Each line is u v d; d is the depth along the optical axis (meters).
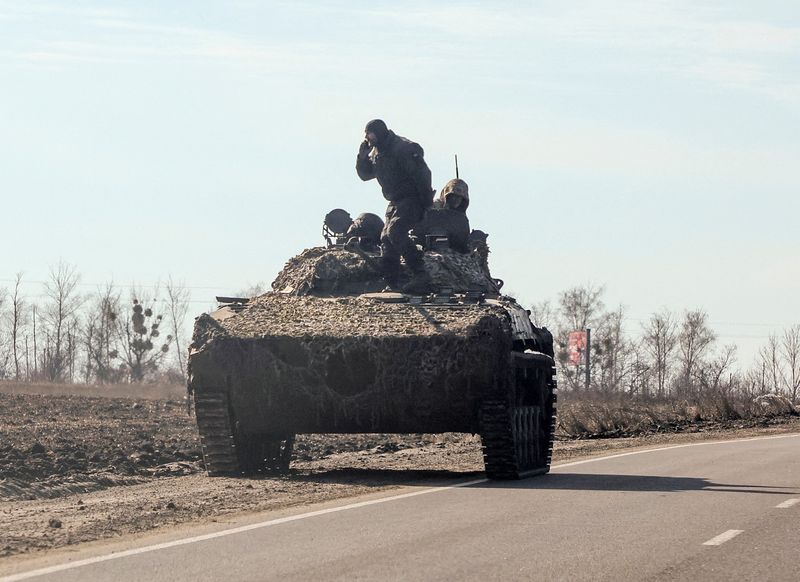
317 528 39.56
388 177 68.19
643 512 44.59
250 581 29.56
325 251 72.19
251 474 64.56
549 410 69.44
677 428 121.56
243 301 66.75
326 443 95.19
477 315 60.41
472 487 55.28
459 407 59.56
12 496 52.88
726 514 44.00
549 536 37.84
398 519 42.12
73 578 29.91
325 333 59.97
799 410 146.88
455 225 75.31
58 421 101.75
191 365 61.56
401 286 68.38
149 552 34.25
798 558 33.81
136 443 82.00
